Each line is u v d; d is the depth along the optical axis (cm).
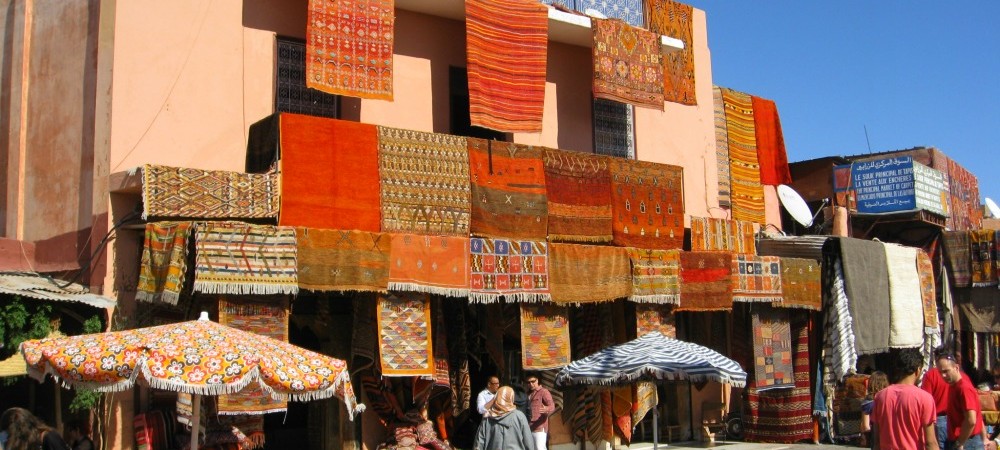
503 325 1199
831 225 1825
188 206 932
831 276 1505
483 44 1205
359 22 1112
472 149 1123
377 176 1044
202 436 890
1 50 1209
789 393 1477
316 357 702
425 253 1056
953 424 798
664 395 1525
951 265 1916
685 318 1504
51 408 974
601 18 1348
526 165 1172
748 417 1511
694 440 1516
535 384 1137
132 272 1002
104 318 971
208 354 648
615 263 1238
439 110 1268
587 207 1230
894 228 1989
